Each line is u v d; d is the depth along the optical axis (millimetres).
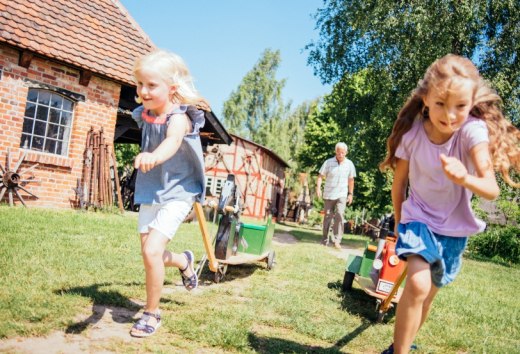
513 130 2406
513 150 2400
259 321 3480
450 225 2510
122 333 2840
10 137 9438
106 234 6695
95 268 4348
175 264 3393
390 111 13773
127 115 12930
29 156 9719
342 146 9953
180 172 3078
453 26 13031
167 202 3025
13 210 8000
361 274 5156
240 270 5699
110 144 11266
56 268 4168
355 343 3275
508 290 7309
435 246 2418
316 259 7418
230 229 4898
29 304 3035
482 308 5207
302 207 36125
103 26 11539
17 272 3828
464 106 2178
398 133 2664
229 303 3912
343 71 16109
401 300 2391
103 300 3389
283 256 7398
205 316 3379
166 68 2887
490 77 13711
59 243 5406
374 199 28031
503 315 4980
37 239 5426
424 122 2566
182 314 3357
